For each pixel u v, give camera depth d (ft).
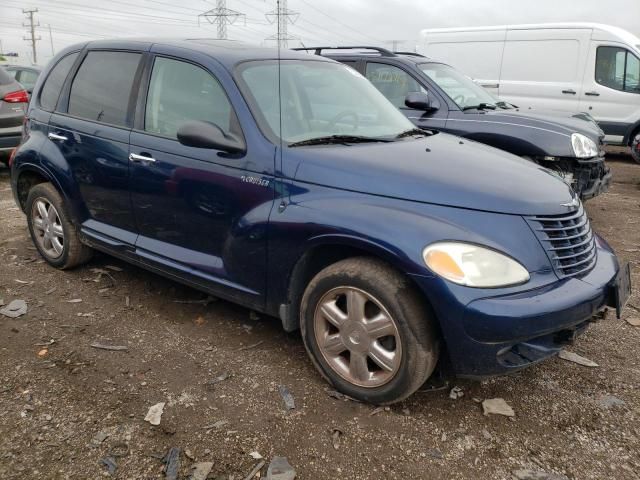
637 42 34.71
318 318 9.70
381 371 9.18
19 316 12.32
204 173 10.83
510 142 19.79
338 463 8.04
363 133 11.73
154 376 10.09
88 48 14.23
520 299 8.21
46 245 15.14
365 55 23.08
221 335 11.67
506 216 8.68
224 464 7.97
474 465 8.07
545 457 8.26
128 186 12.35
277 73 11.85
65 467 7.86
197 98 11.45
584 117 24.38
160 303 13.15
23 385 9.72
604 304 9.37
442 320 8.34
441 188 8.93
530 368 10.62
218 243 11.00
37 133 14.79
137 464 7.95
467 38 38.96
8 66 42.80
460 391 9.84
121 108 12.74
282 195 9.88
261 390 9.73
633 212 22.94
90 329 11.82
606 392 9.89
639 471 7.98
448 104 21.13
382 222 8.71
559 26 35.91
